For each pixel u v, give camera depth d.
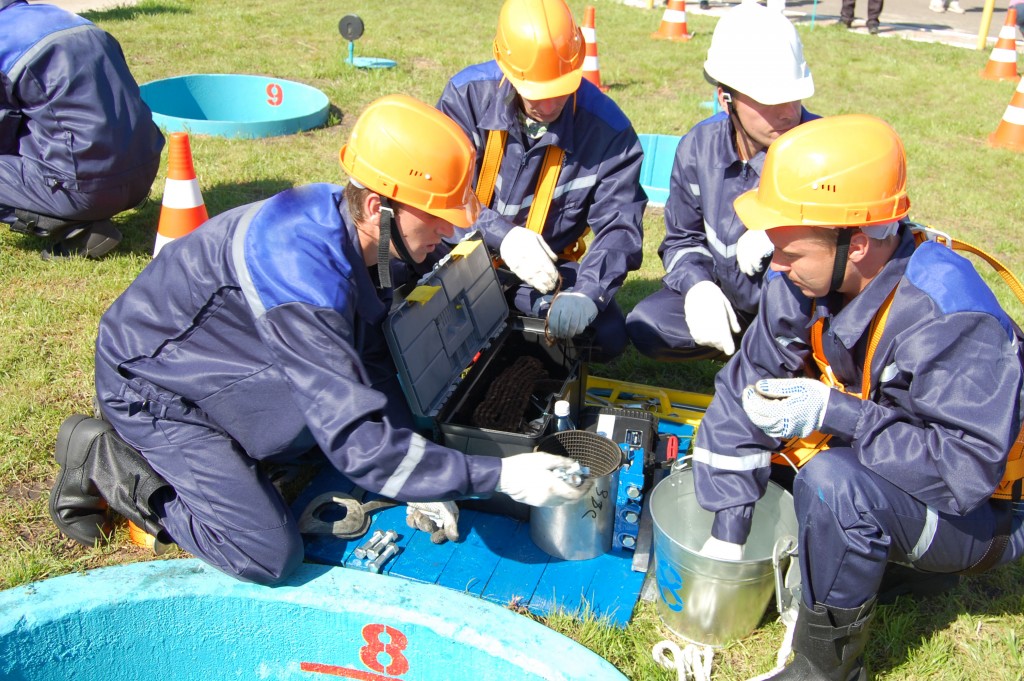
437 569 2.97
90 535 3.04
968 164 7.68
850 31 14.12
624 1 16.28
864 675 2.64
